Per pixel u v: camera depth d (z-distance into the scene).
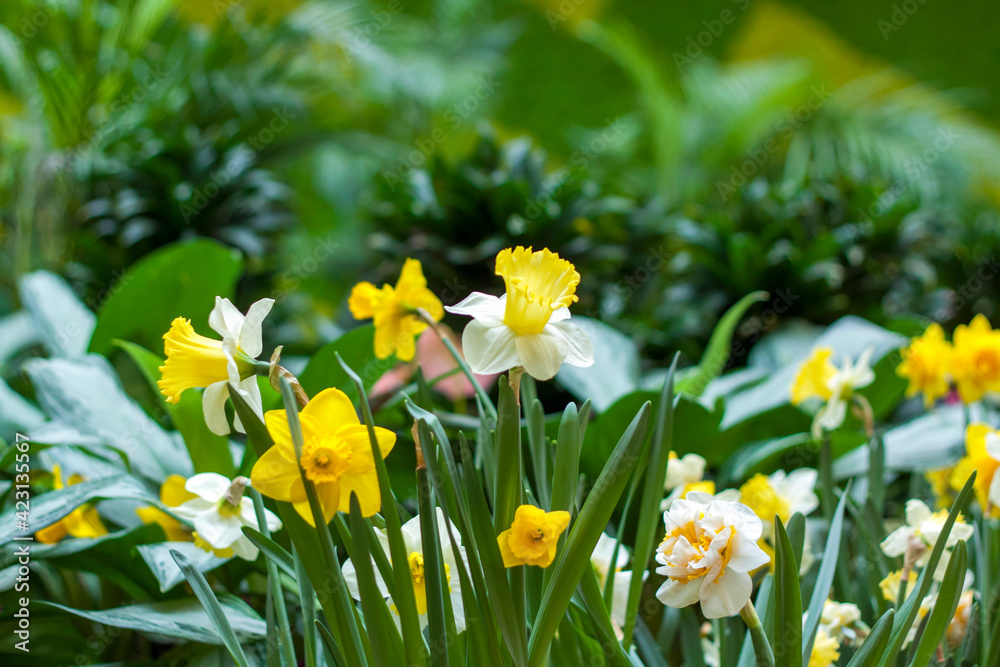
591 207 4.55
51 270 5.29
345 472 1.77
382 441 1.78
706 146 8.91
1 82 7.10
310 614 1.86
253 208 5.20
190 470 2.53
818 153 8.79
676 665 2.32
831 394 2.32
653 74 9.15
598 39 9.34
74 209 5.33
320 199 8.86
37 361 2.67
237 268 3.18
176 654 2.07
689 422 2.68
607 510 1.79
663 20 13.99
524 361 1.81
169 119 5.64
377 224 4.67
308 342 5.43
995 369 2.27
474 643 1.82
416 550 1.85
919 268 5.22
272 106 6.05
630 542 2.58
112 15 5.64
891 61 13.70
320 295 7.88
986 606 1.98
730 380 3.71
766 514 2.05
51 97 5.24
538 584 1.90
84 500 2.04
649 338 4.94
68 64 5.34
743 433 3.24
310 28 6.65
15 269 5.51
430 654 1.80
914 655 1.88
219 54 6.09
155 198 4.88
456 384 3.44
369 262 4.94
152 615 2.04
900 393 3.31
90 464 2.39
